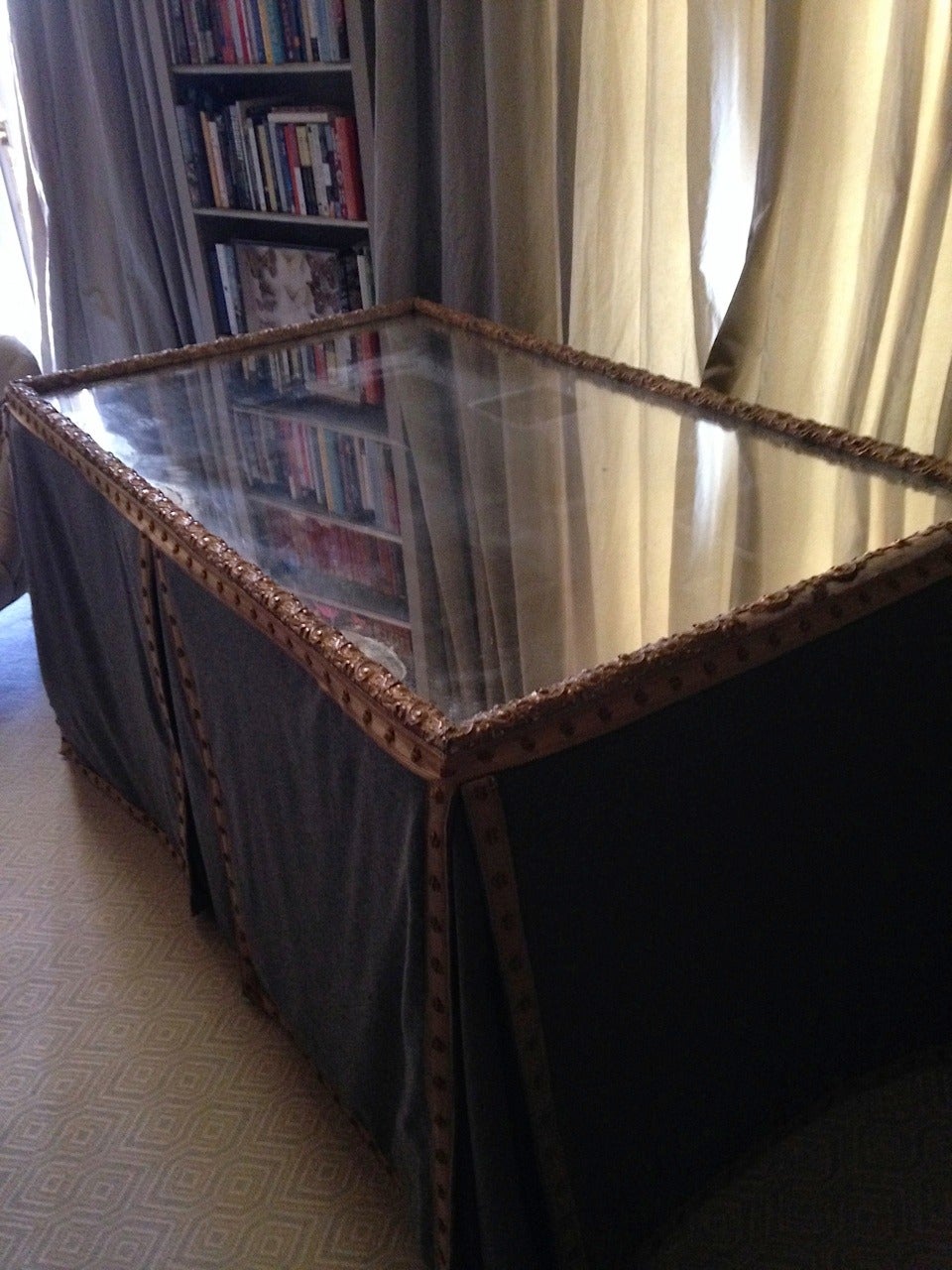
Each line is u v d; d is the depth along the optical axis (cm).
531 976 98
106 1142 140
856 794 116
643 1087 113
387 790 96
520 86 189
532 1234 111
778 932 117
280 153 249
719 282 175
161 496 141
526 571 121
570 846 95
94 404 176
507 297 206
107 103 271
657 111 171
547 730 91
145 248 289
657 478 141
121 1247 128
